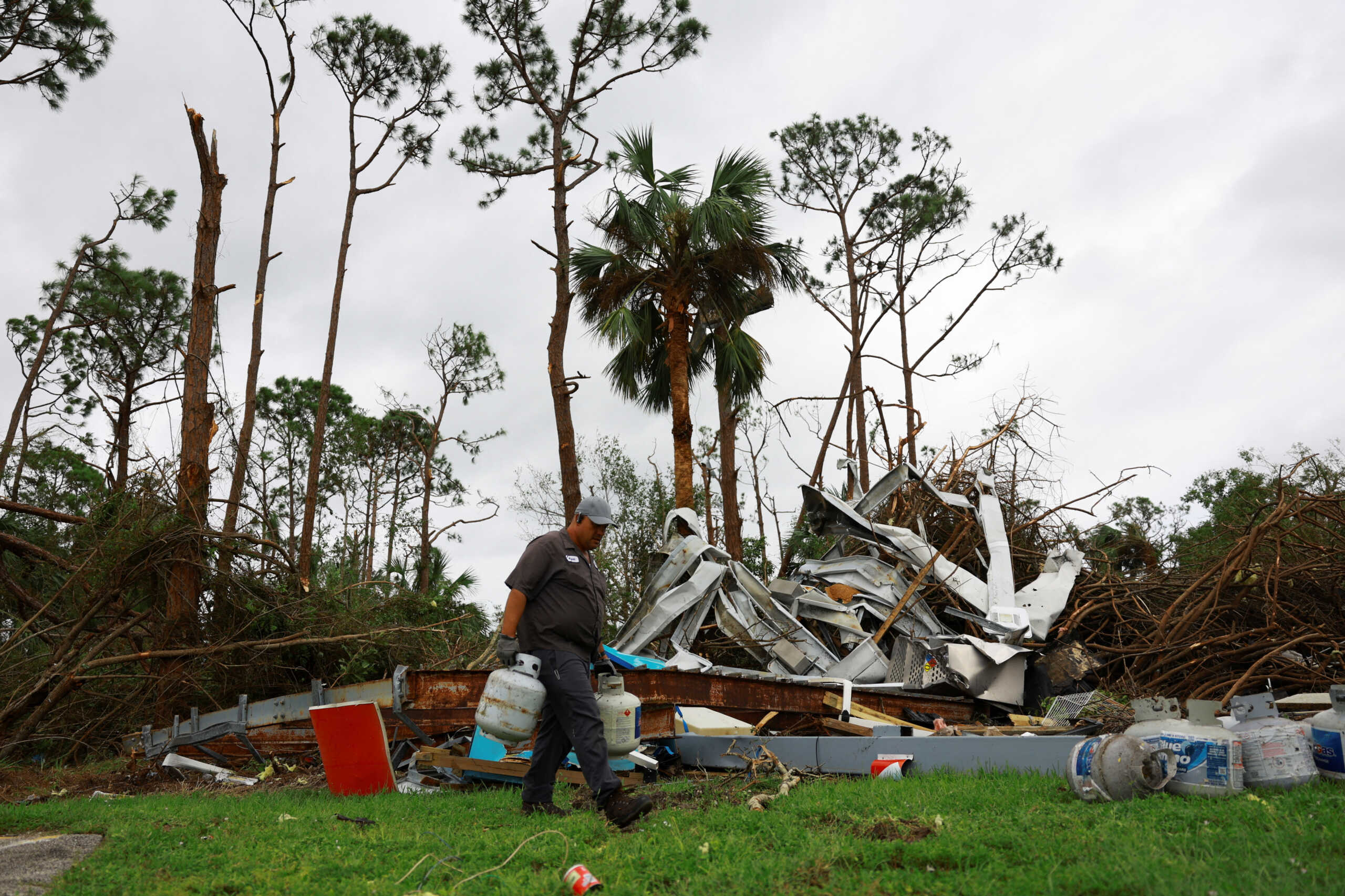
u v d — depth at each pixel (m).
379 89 19.80
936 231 23.23
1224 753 4.05
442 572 17.16
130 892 3.28
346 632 10.65
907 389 22.91
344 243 19.27
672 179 16.33
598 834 4.04
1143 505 14.46
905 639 10.12
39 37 15.40
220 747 8.31
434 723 7.10
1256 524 10.14
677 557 11.39
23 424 21.44
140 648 10.54
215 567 10.61
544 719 4.67
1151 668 9.41
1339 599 9.10
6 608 11.19
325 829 4.46
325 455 33.62
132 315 24.59
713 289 16.56
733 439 19.23
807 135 23.56
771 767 5.95
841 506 12.16
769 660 10.98
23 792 7.59
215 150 12.77
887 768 5.63
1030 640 9.91
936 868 3.19
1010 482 13.72
